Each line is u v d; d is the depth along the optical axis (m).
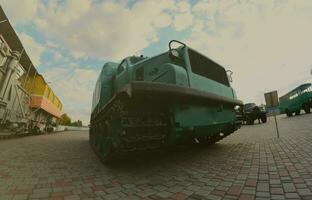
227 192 2.77
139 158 5.21
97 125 6.79
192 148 6.31
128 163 4.79
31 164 4.98
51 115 22.38
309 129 7.96
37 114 17.20
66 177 3.85
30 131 15.58
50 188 3.25
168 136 4.01
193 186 3.09
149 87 3.27
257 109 17.17
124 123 3.57
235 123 5.86
